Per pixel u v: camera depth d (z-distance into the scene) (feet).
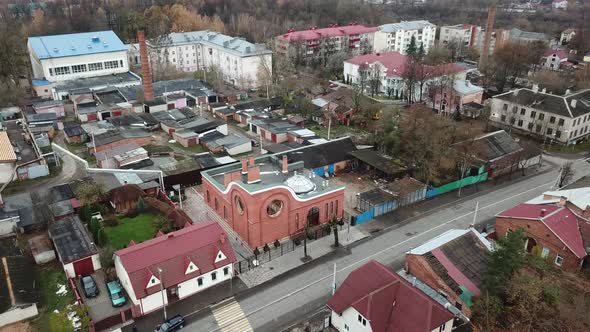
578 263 171.63
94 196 213.87
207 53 506.48
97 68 433.48
